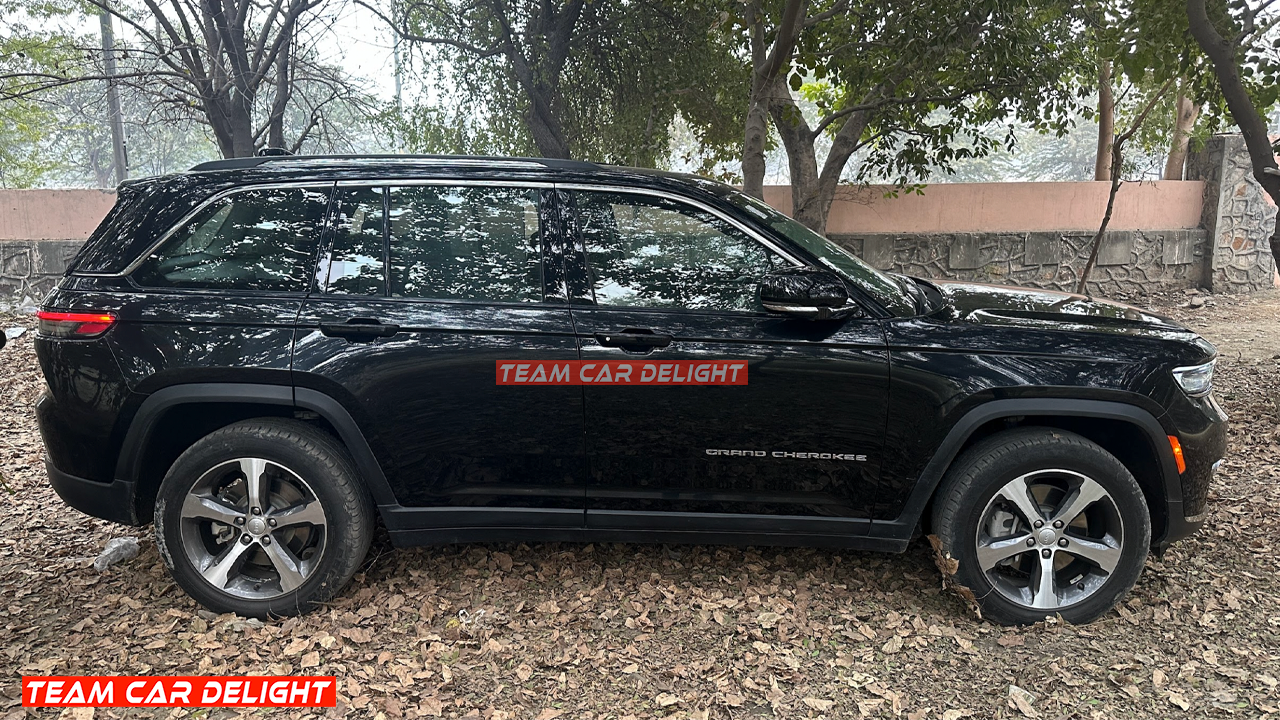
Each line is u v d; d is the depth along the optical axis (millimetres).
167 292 3117
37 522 4219
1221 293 11820
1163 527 3189
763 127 6973
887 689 2855
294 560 3230
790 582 3574
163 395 3066
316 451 3135
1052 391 3016
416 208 3176
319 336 3051
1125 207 11594
